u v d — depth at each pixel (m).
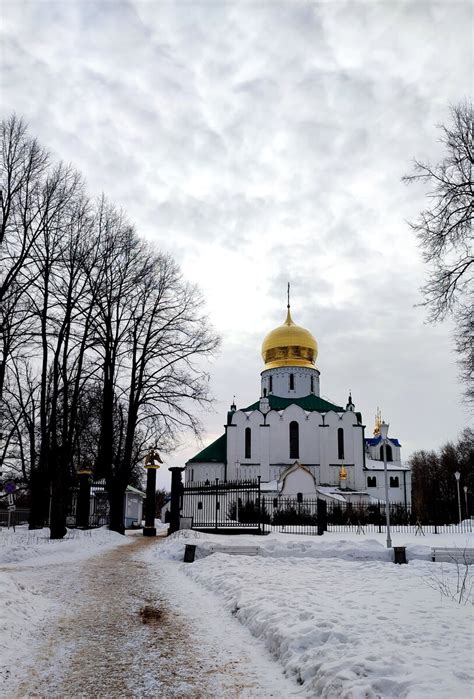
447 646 7.43
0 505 51.41
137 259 34.31
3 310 26.48
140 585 14.73
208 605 12.09
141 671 7.52
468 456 87.19
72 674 7.36
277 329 81.31
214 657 8.13
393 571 16.36
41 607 11.16
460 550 19.27
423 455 110.81
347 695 5.93
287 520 40.41
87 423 38.50
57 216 28.42
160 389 34.84
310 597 11.20
